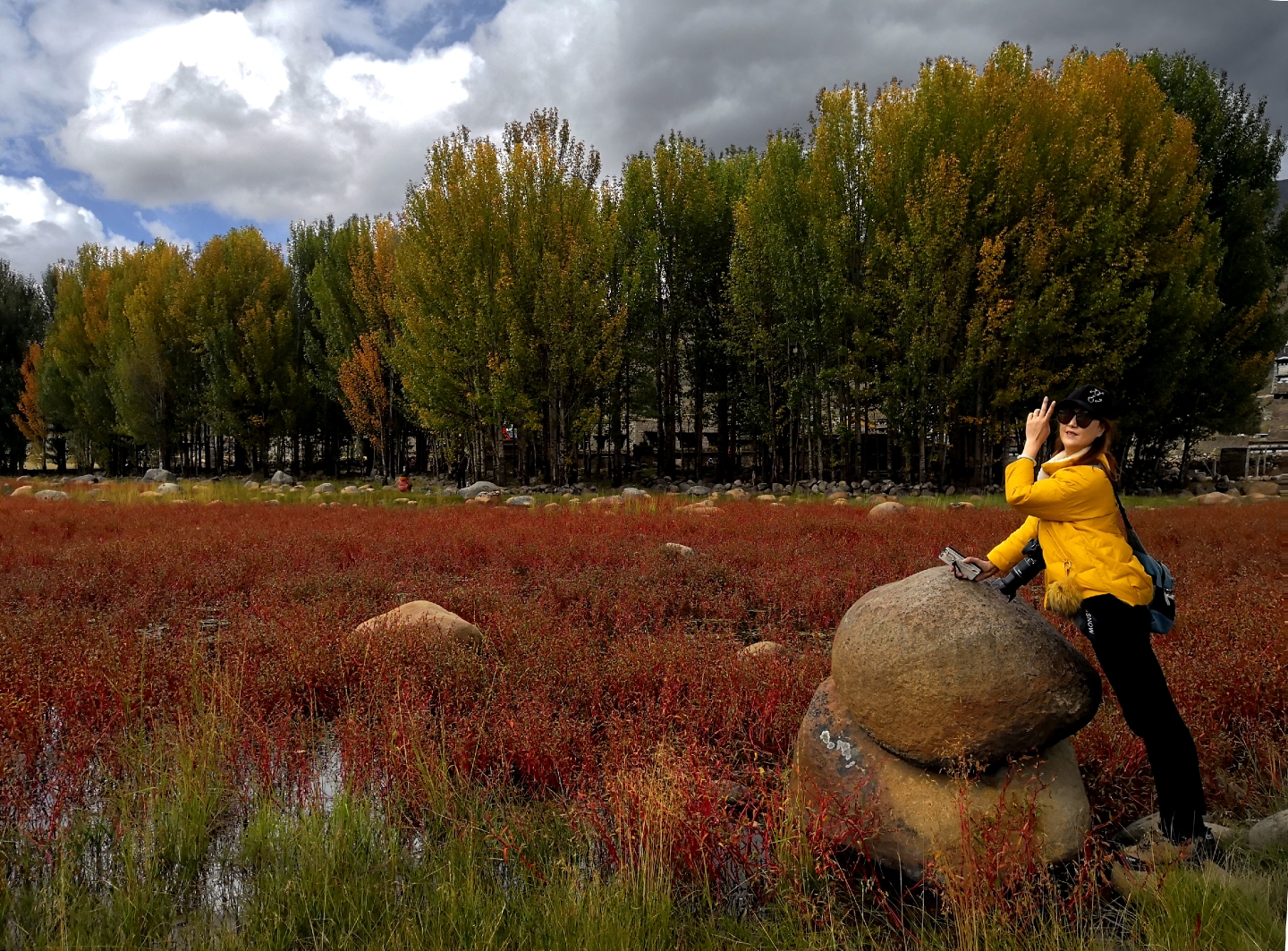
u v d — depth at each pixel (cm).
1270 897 258
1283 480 2748
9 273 4953
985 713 302
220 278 3672
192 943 268
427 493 2494
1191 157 2425
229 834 349
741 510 1617
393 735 391
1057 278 2128
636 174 3014
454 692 481
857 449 2681
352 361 3266
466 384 2612
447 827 346
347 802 349
